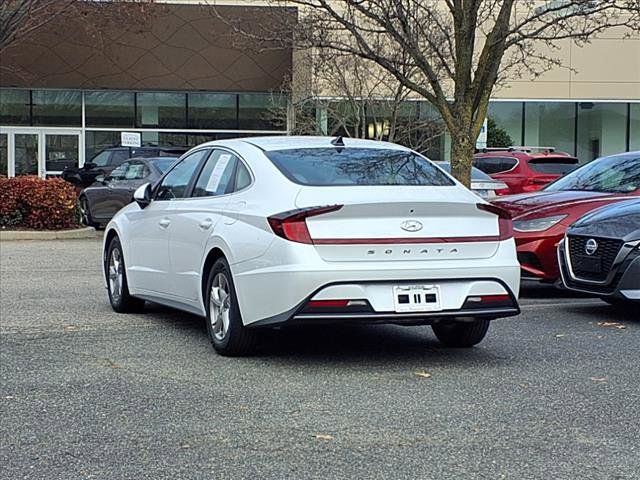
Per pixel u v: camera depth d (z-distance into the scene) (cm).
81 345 711
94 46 2566
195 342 725
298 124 2192
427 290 607
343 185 635
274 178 646
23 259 1364
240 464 433
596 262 823
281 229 599
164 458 442
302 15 1800
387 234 601
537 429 489
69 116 2703
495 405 537
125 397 554
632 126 2655
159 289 784
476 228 628
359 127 2073
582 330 788
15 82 2591
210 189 723
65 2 2130
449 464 433
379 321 601
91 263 1315
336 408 529
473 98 1227
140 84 2600
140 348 699
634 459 442
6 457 445
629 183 1023
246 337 648
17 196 1736
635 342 732
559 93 2623
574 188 1070
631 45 2625
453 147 1236
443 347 714
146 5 2292
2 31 1936
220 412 520
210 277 680
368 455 446
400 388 576
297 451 452
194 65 2603
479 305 620
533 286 1107
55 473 422
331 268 589
